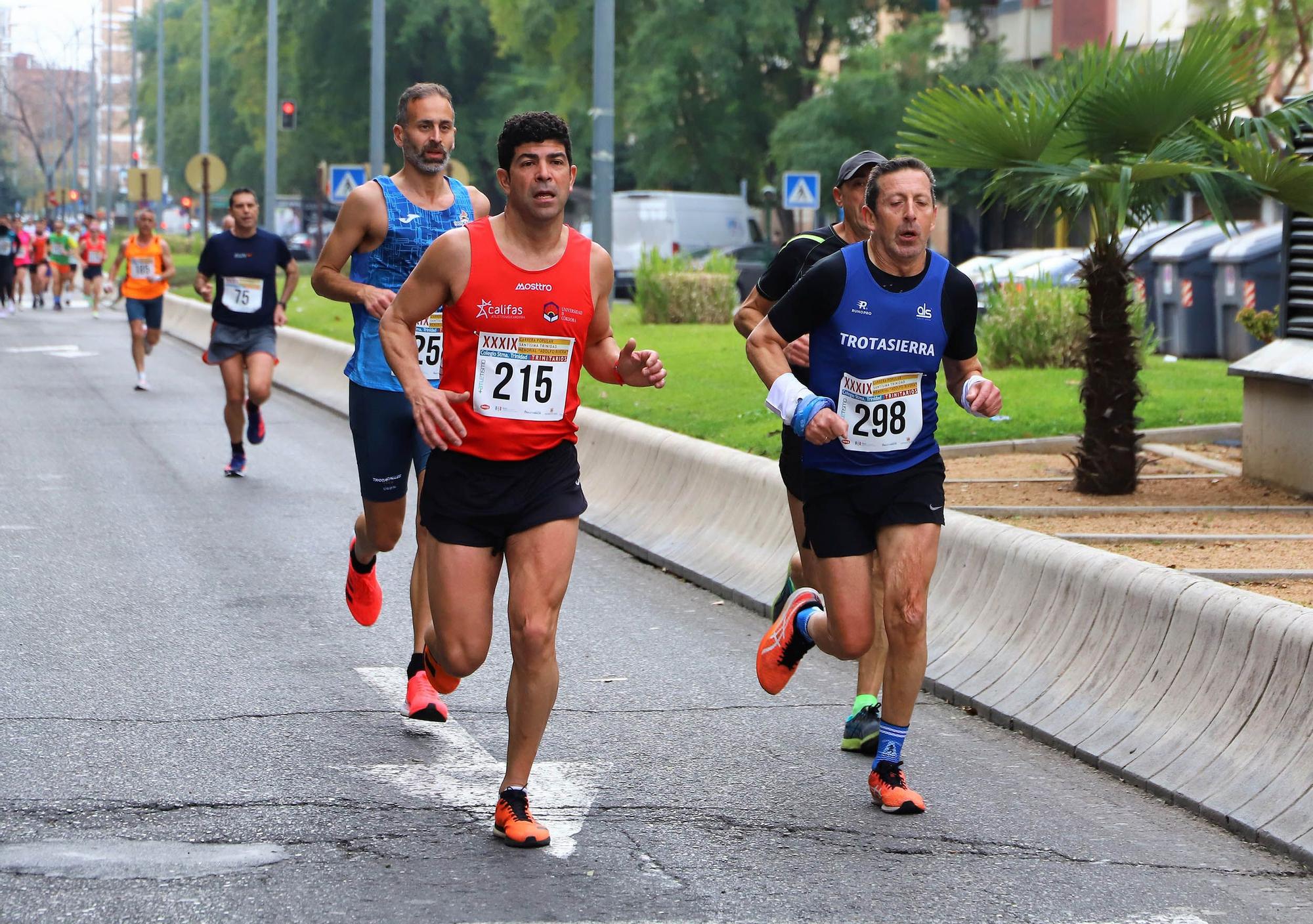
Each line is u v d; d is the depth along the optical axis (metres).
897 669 13.03
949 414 33.66
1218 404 35.00
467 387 12.20
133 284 48.41
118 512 27.55
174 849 11.85
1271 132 25.61
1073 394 36.03
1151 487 26.92
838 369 12.97
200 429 40.03
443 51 145.75
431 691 15.34
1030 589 16.83
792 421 12.66
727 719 15.88
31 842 11.93
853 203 14.69
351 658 17.94
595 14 53.69
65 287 119.19
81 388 49.03
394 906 10.86
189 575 22.39
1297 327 27.06
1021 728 15.62
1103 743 14.60
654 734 15.28
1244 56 25.45
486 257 12.05
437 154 16.12
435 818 12.66
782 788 13.69
